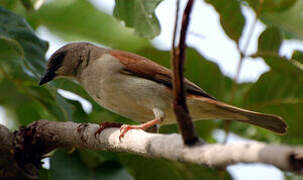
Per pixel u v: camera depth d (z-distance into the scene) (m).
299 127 11.62
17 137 9.01
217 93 11.52
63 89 11.60
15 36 9.95
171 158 6.03
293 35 12.38
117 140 7.88
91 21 13.94
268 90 11.12
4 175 8.82
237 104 12.73
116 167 10.04
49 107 11.09
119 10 9.09
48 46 10.41
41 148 9.11
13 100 12.91
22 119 13.39
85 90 11.54
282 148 4.52
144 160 10.96
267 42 10.54
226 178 10.95
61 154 9.68
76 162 9.77
